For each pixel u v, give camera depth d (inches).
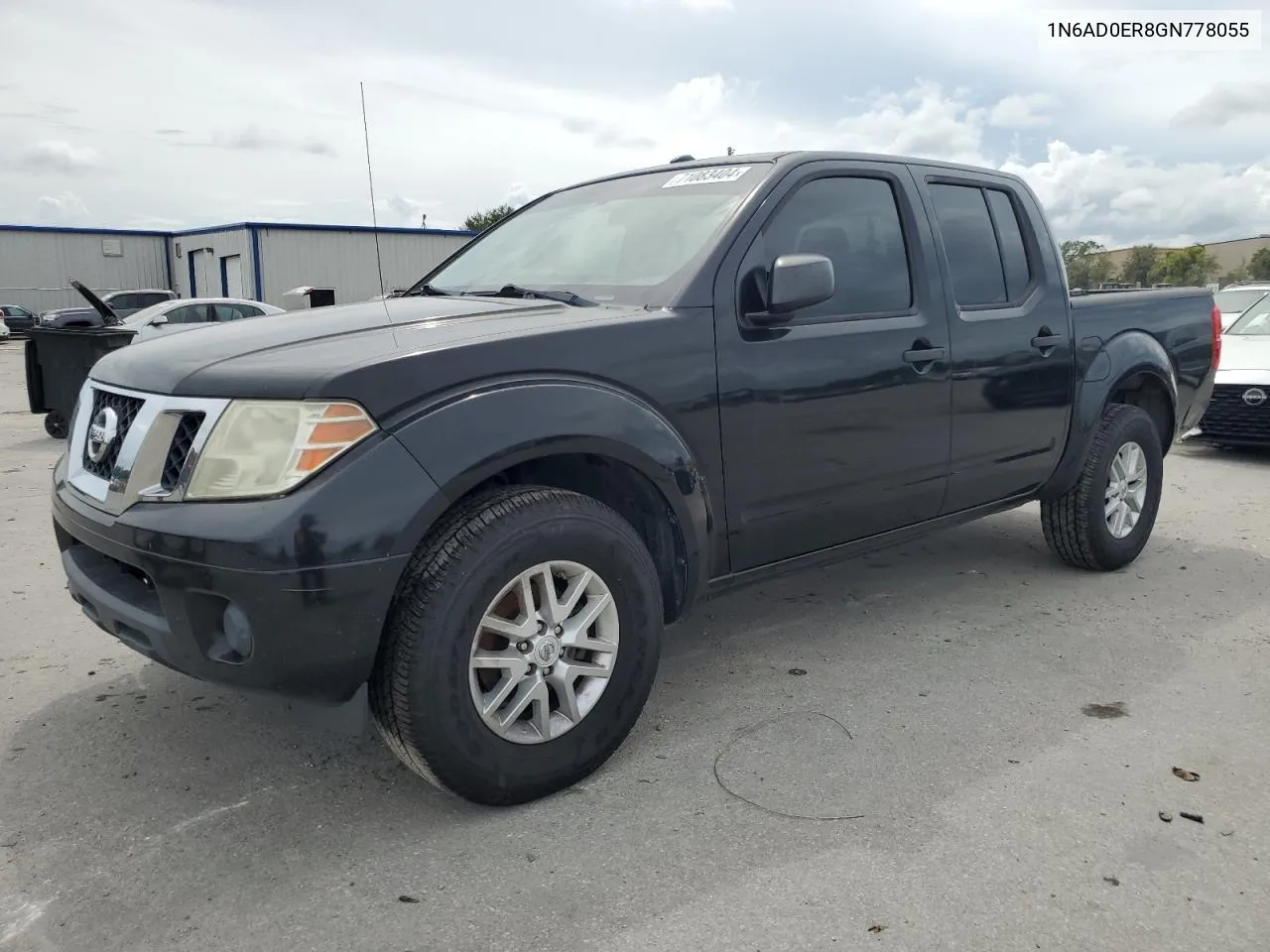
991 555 204.5
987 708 129.1
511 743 101.6
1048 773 111.3
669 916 85.8
